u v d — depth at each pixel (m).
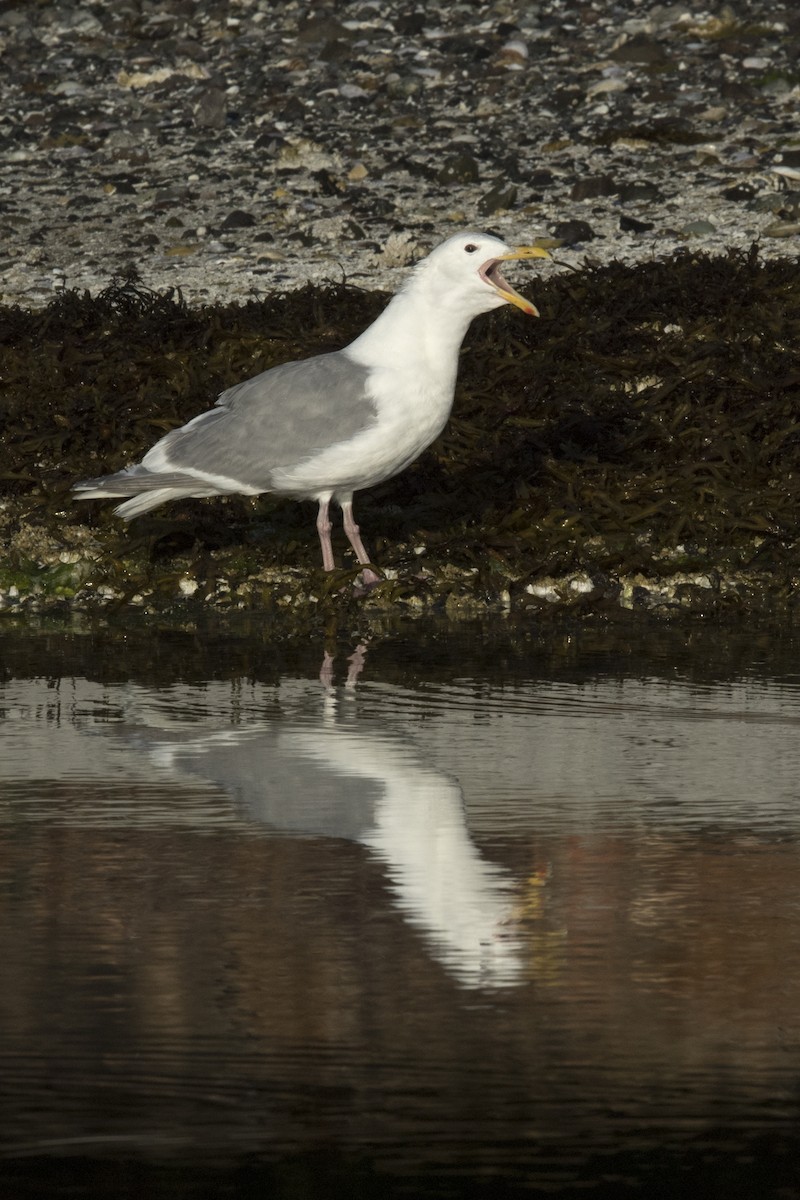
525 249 13.09
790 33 34.19
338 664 12.66
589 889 8.07
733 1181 5.63
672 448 16.66
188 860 8.50
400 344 13.34
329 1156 5.79
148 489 13.77
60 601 14.80
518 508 15.54
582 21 35.78
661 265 20.78
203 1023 6.68
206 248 25.22
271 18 36.97
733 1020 6.72
